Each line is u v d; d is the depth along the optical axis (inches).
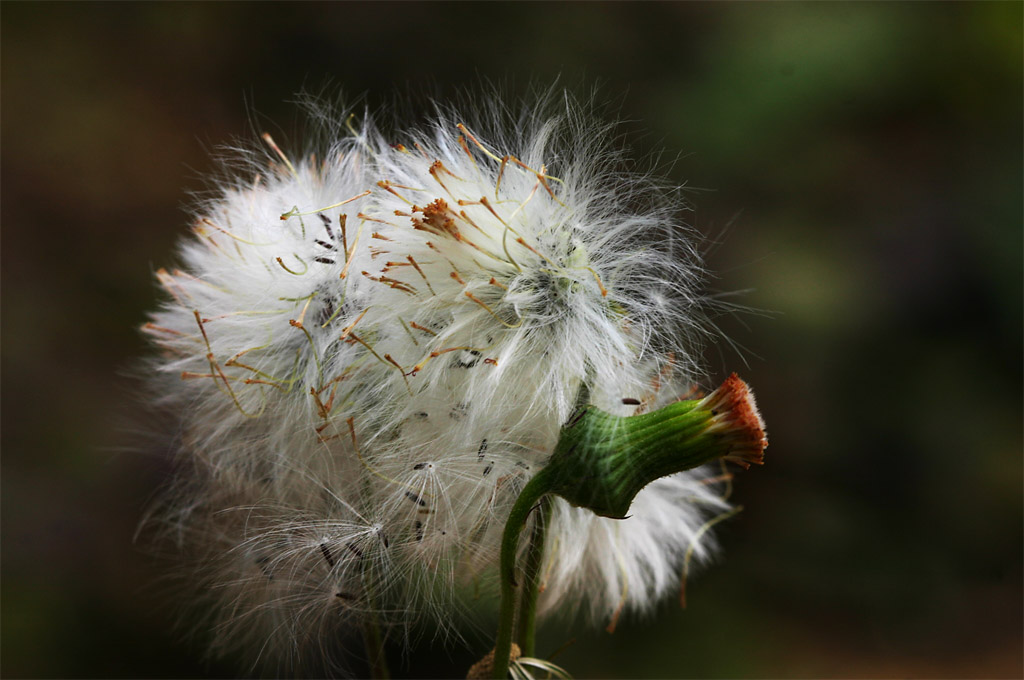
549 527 8.3
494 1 22.4
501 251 8.1
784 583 21.0
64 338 20.1
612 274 8.3
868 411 22.6
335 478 8.2
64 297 20.5
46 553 17.7
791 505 21.9
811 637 20.1
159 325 8.5
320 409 8.1
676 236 8.4
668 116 21.7
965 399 23.0
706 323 8.4
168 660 16.6
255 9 23.0
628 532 8.6
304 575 8.1
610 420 8.0
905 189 24.1
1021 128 24.8
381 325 8.1
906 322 23.5
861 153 23.9
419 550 8.1
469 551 8.2
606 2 22.8
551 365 8.1
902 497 22.2
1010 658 19.9
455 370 8.1
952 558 22.0
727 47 23.0
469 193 8.2
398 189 8.2
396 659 14.9
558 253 8.2
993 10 24.9
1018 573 21.8
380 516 8.1
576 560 8.4
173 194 21.8
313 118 8.9
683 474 8.9
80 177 21.5
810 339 22.0
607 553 8.6
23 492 18.1
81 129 22.1
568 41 22.2
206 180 8.9
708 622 19.7
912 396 22.9
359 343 8.1
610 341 8.2
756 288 21.5
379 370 8.1
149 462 9.2
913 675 19.5
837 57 23.3
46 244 20.9
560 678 8.2
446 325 8.1
